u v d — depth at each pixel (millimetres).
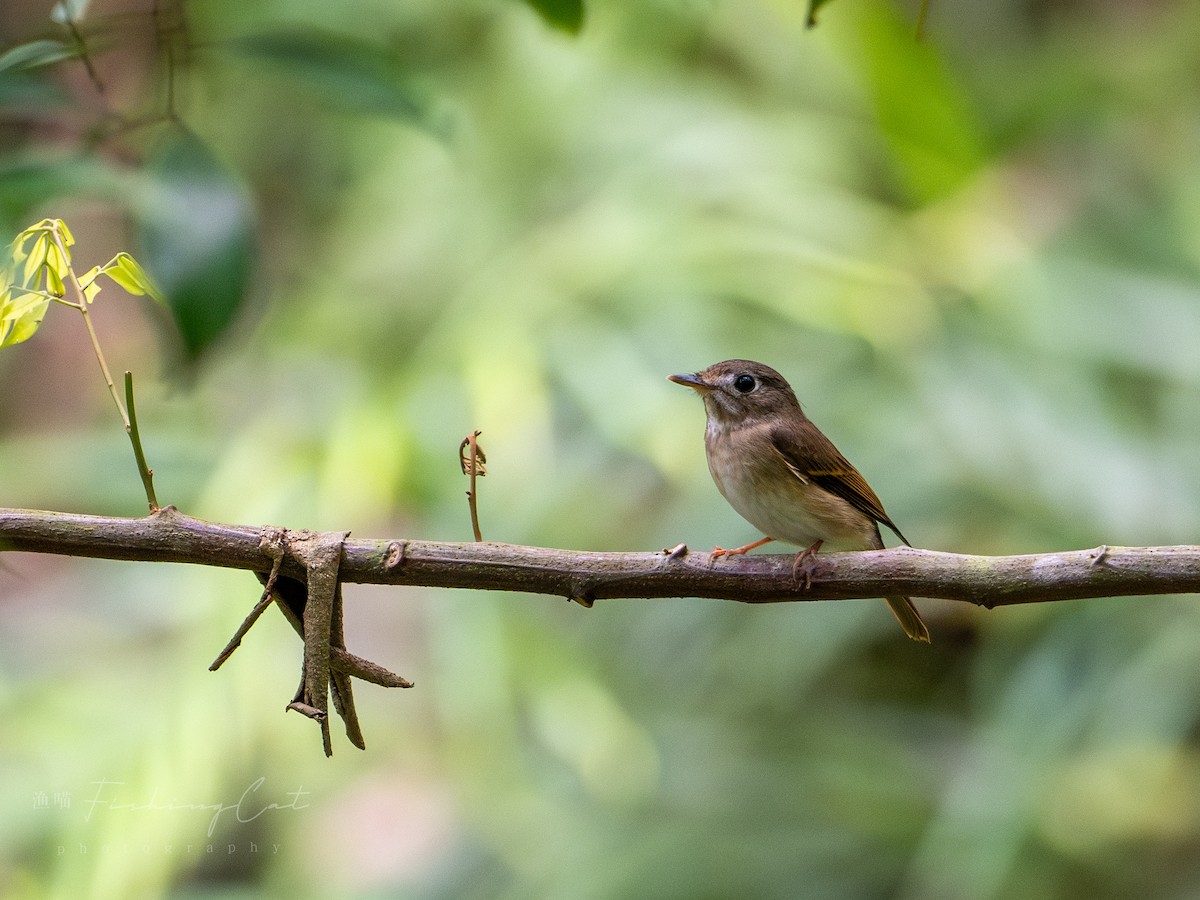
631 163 11820
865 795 10844
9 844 9578
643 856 10531
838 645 10891
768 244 10656
